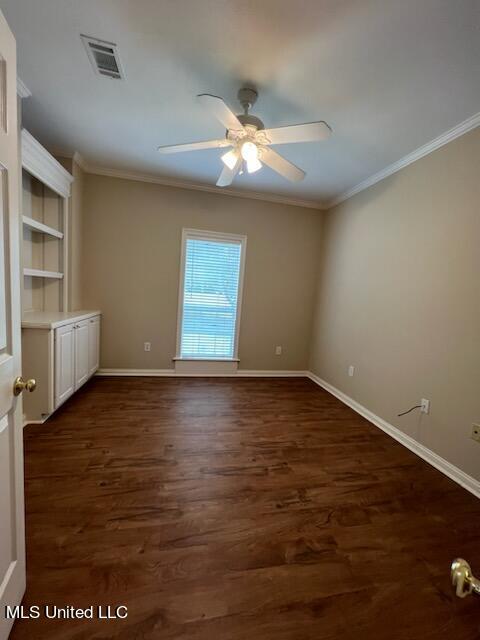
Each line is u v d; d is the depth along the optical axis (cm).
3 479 91
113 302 362
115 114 226
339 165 285
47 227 268
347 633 105
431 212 235
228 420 271
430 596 120
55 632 98
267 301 412
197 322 392
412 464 219
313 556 135
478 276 196
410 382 249
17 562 101
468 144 206
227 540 140
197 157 294
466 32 138
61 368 251
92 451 206
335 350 368
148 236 361
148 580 118
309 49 154
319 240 420
